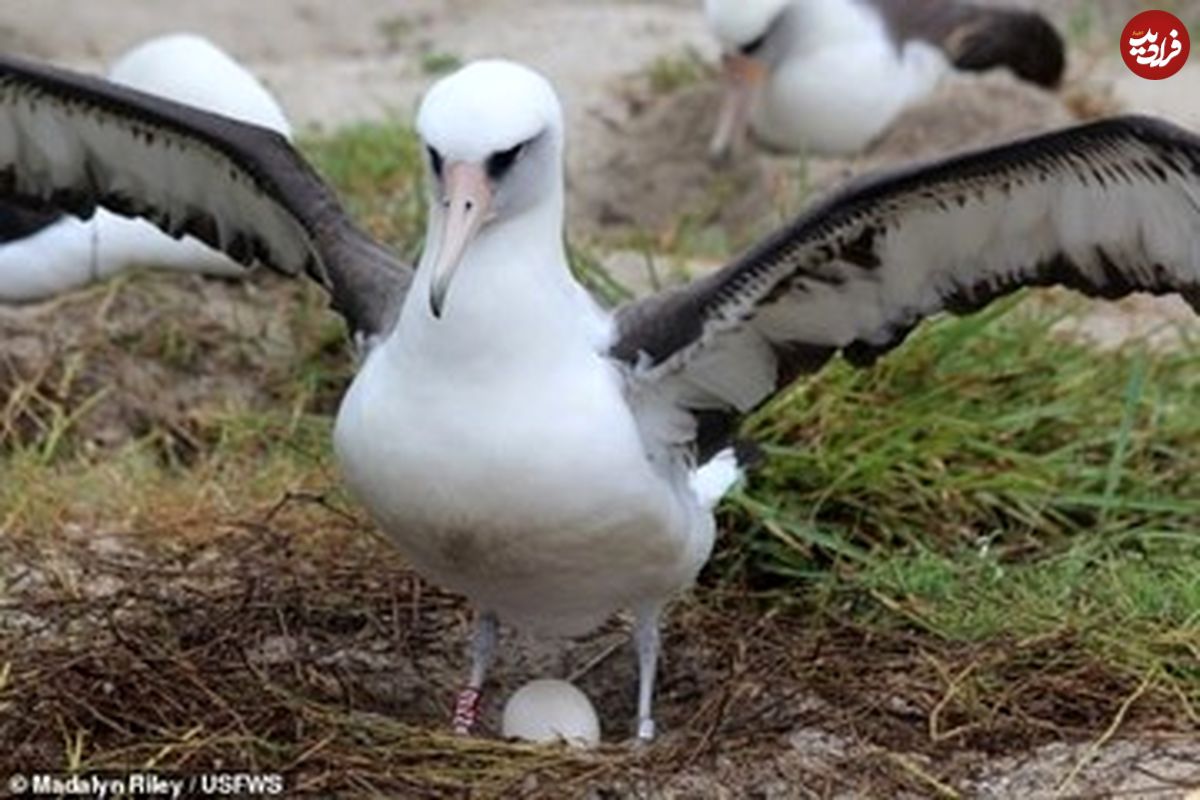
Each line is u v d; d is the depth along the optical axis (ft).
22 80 37.01
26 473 45.91
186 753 36.19
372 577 41.83
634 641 38.99
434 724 38.65
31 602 40.40
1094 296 36.37
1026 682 38.11
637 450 35.42
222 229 38.81
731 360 36.47
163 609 40.50
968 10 68.85
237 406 49.85
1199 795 35.24
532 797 35.60
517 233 34.99
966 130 67.51
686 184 64.85
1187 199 34.73
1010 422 45.85
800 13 66.39
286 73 68.13
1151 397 47.39
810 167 65.92
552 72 69.36
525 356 34.88
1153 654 38.68
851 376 45.83
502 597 36.99
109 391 49.80
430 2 75.05
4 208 50.55
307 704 37.24
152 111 37.14
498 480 34.96
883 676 38.65
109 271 51.42
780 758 36.68
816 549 43.45
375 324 36.83
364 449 35.47
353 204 55.67
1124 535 43.75
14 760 36.29
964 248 35.94
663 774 36.19
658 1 77.77
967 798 36.11
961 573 42.14
